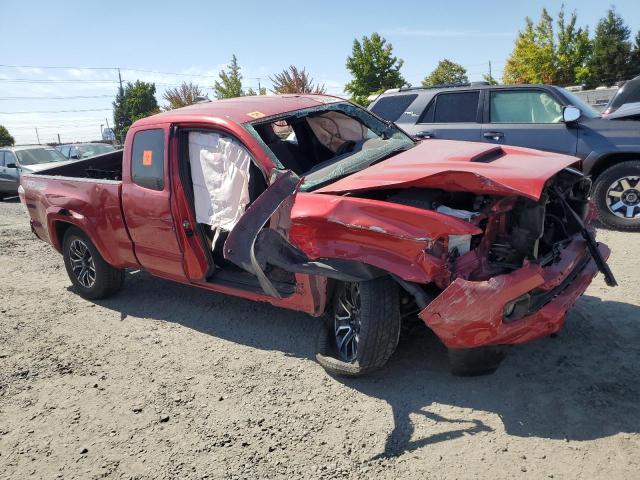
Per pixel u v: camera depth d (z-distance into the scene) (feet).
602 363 12.30
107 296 20.03
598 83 155.63
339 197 11.87
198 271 15.70
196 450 10.92
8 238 32.12
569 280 12.10
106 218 17.65
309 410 11.84
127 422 12.13
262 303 18.25
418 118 27.53
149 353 15.39
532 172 11.31
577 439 9.95
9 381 14.37
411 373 12.81
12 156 53.42
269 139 16.15
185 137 15.57
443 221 10.47
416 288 10.93
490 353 11.31
